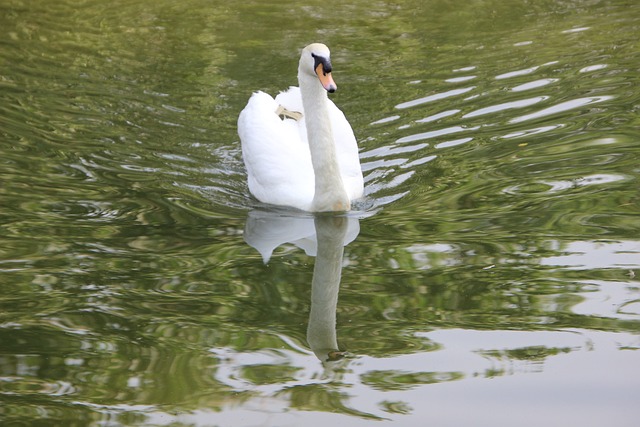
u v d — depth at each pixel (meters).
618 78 17.91
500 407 8.70
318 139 13.58
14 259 11.84
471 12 22.23
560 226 12.50
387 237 12.64
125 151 15.60
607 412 8.55
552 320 10.17
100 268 11.69
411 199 13.88
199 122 16.73
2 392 9.04
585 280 11.01
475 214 13.09
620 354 9.48
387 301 10.83
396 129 16.31
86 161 15.18
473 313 10.44
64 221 13.03
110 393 9.03
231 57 19.45
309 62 13.34
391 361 9.57
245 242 12.66
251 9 22.36
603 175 14.04
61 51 19.83
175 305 10.79
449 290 10.98
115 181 14.51
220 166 15.37
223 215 13.69
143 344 9.95
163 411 8.73
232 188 14.80
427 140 15.85
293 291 11.18
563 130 15.85
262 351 9.81
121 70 18.84
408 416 8.61
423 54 19.62
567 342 9.74
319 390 9.08
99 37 20.62
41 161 15.11
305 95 13.62
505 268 11.41
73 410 8.73
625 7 22.25
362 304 10.79
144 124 16.59
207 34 20.69
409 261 11.81
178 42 20.28
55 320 10.43
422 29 21.14
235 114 16.98
